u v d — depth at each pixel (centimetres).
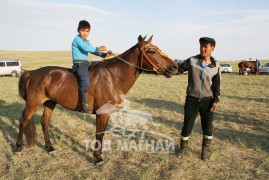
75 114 888
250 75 3139
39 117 851
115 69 491
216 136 670
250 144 602
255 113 948
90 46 486
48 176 452
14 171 467
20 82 548
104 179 433
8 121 789
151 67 475
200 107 491
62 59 6091
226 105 1116
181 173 456
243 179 441
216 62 476
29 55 6862
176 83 2141
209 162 509
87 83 474
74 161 514
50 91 509
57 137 655
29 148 577
